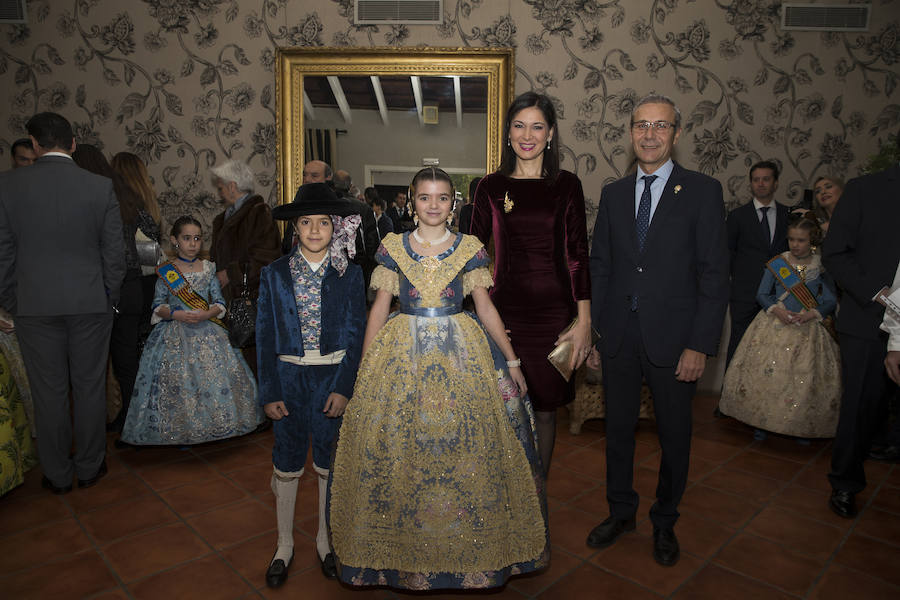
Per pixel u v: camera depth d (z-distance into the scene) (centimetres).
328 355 197
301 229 192
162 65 425
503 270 212
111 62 426
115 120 430
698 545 222
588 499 262
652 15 407
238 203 356
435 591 194
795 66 409
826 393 319
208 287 317
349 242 198
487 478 167
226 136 430
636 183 213
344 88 417
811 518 245
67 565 205
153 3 421
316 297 197
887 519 245
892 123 408
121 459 304
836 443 247
